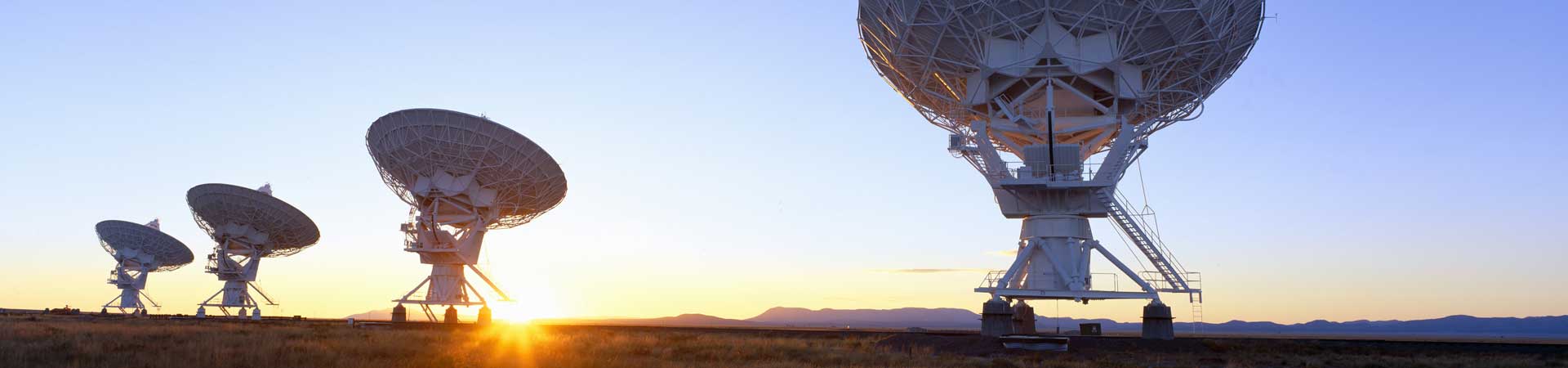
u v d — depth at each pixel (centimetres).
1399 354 4112
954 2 4609
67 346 3269
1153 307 4809
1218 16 4575
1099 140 4969
